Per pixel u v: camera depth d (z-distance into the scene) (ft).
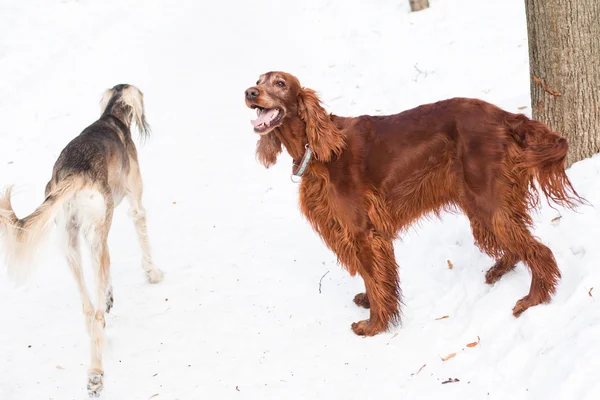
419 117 17.44
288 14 42.96
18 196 28.22
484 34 33.32
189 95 36.81
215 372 17.22
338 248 18.03
